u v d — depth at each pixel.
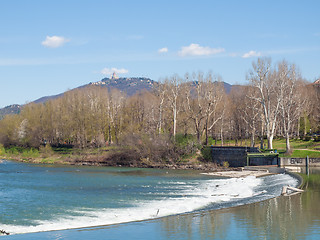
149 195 51.62
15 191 56.53
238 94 137.00
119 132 141.75
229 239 27.30
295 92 107.38
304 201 42.19
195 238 27.80
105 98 146.38
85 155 123.88
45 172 89.69
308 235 27.95
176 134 111.25
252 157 90.94
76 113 139.88
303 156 87.19
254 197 47.00
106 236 28.84
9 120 180.62
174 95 114.94
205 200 45.62
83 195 52.25
